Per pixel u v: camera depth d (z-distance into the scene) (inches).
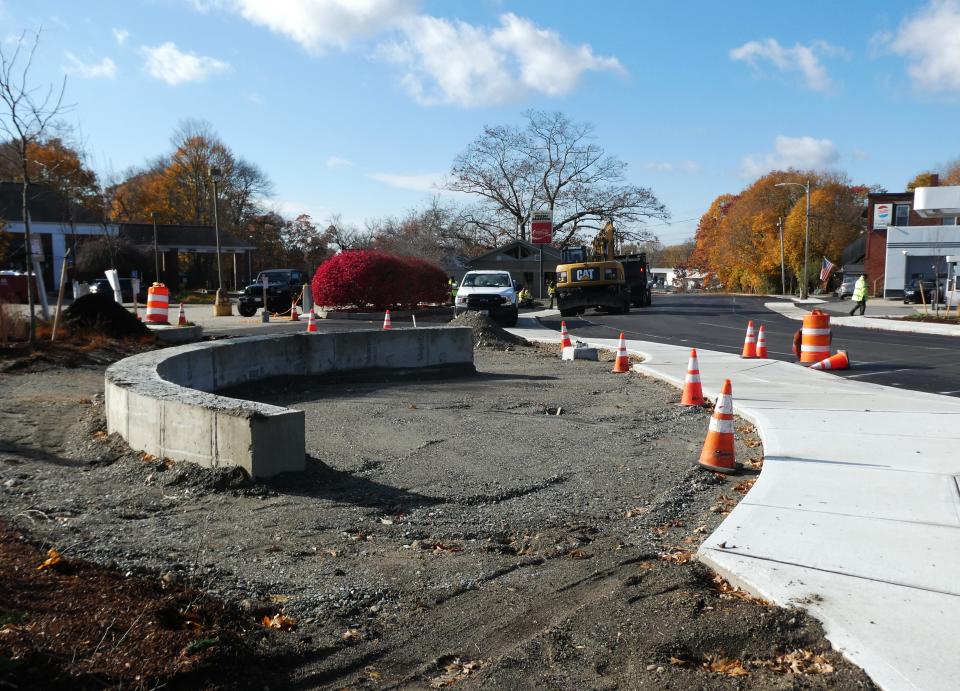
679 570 178.9
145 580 166.6
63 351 570.9
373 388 504.4
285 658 141.3
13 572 159.8
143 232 2181.3
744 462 299.1
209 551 199.8
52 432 340.2
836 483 250.8
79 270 1865.2
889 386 509.4
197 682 124.4
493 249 2795.3
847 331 1034.7
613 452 317.1
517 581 180.9
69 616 138.2
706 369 563.8
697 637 145.2
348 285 1241.4
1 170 1153.4
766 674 133.3
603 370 597.6
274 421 261.4
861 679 130.6
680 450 320.8
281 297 1291.8
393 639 151.6
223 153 3152.1
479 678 135.5
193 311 1414.9
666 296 3139.8
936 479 254.8
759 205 3437.5
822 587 166.4
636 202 2684.5
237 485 255.4
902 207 2342.5
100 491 254.8
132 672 122.0
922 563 180.4
